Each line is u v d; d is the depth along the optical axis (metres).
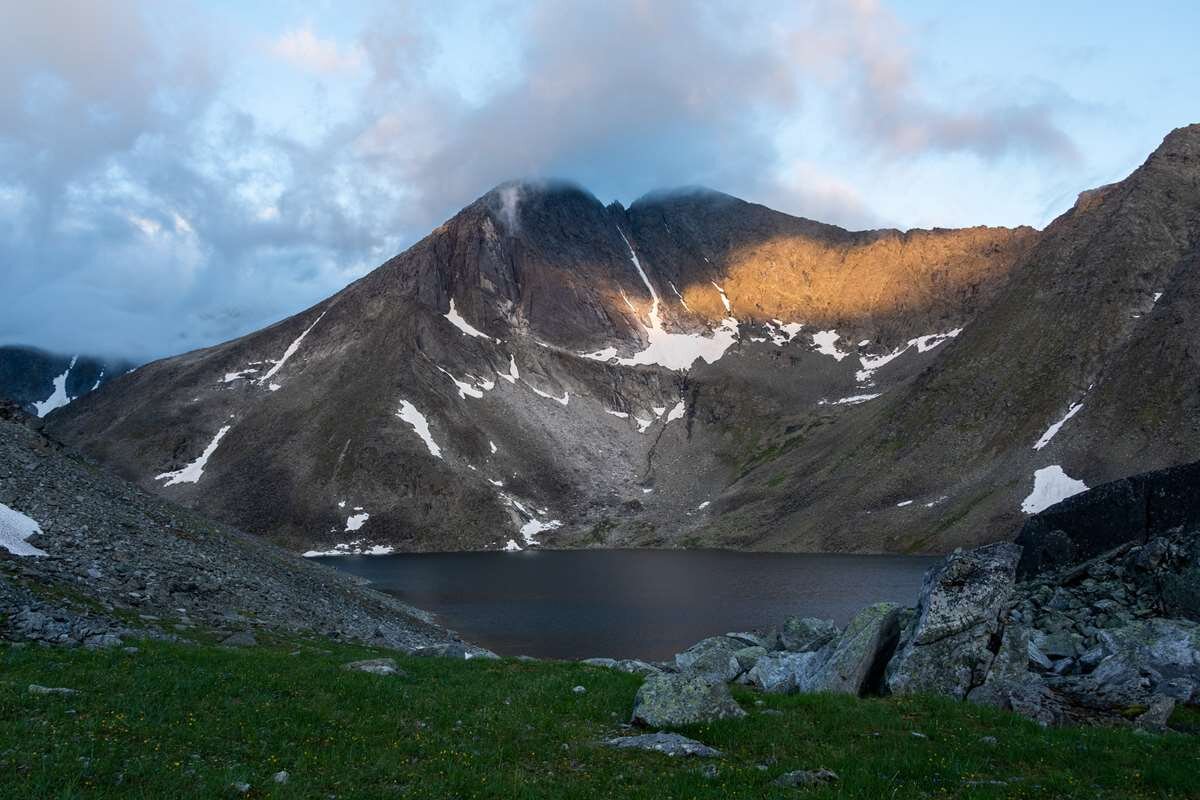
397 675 27.12
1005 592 24.72
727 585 131.88
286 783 14.30
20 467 51.38
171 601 39.59
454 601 118.62
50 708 17.09
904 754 17.44
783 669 30.23
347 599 69.19
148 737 16.19
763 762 17.39
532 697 23.72
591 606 110.75
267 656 28.72
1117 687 24.27
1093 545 38.03
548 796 14.71
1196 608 29.38
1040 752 17.98
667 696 20.97
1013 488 183.00
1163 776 16.59
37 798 12.27
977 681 23.53
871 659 25.53
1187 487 35.50
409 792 14.56
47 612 27.20
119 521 51.06
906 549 181.12
